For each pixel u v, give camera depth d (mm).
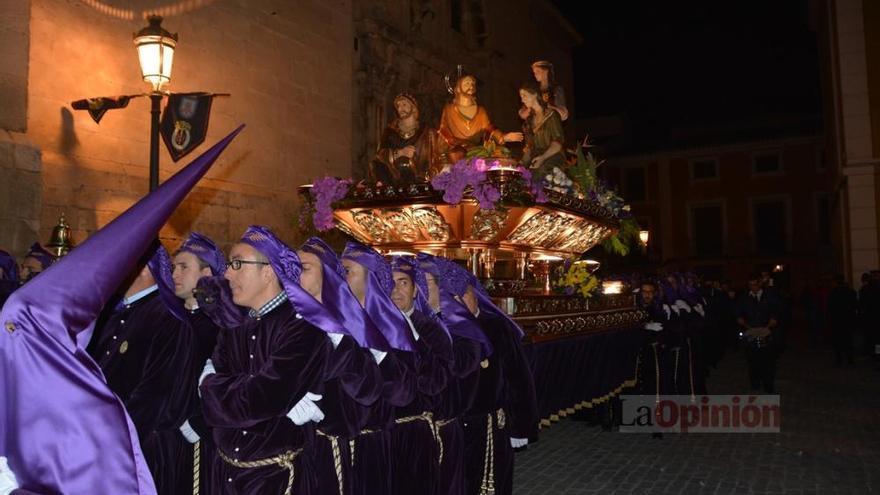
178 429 3445
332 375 3031
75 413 2180
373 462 3486
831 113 23297
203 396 2945
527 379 4672
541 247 6988
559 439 8164
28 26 7266
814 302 21078
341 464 3277
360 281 3535
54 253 5652
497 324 4613
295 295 2930
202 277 3238
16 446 2154
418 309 4039
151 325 3178
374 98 12969
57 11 7699
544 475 6566
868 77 18984
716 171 38688
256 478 2955
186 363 3238
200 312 3523
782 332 11797
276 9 10820
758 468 6797
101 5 8188
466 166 5871
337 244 8688
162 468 3334
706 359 13109
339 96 12094
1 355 2154
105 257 2227
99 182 8047
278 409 2822
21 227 6875
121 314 3254
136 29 8609
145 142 8648
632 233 8938
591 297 7516
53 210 7535
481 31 17484
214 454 3166
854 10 19234
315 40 11617
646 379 8625
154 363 3135
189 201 9180
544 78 7801
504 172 5867
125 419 2275
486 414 4547
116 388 3080
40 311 2160
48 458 2154
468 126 7152
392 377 3336
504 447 4621
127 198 8359
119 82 8352
